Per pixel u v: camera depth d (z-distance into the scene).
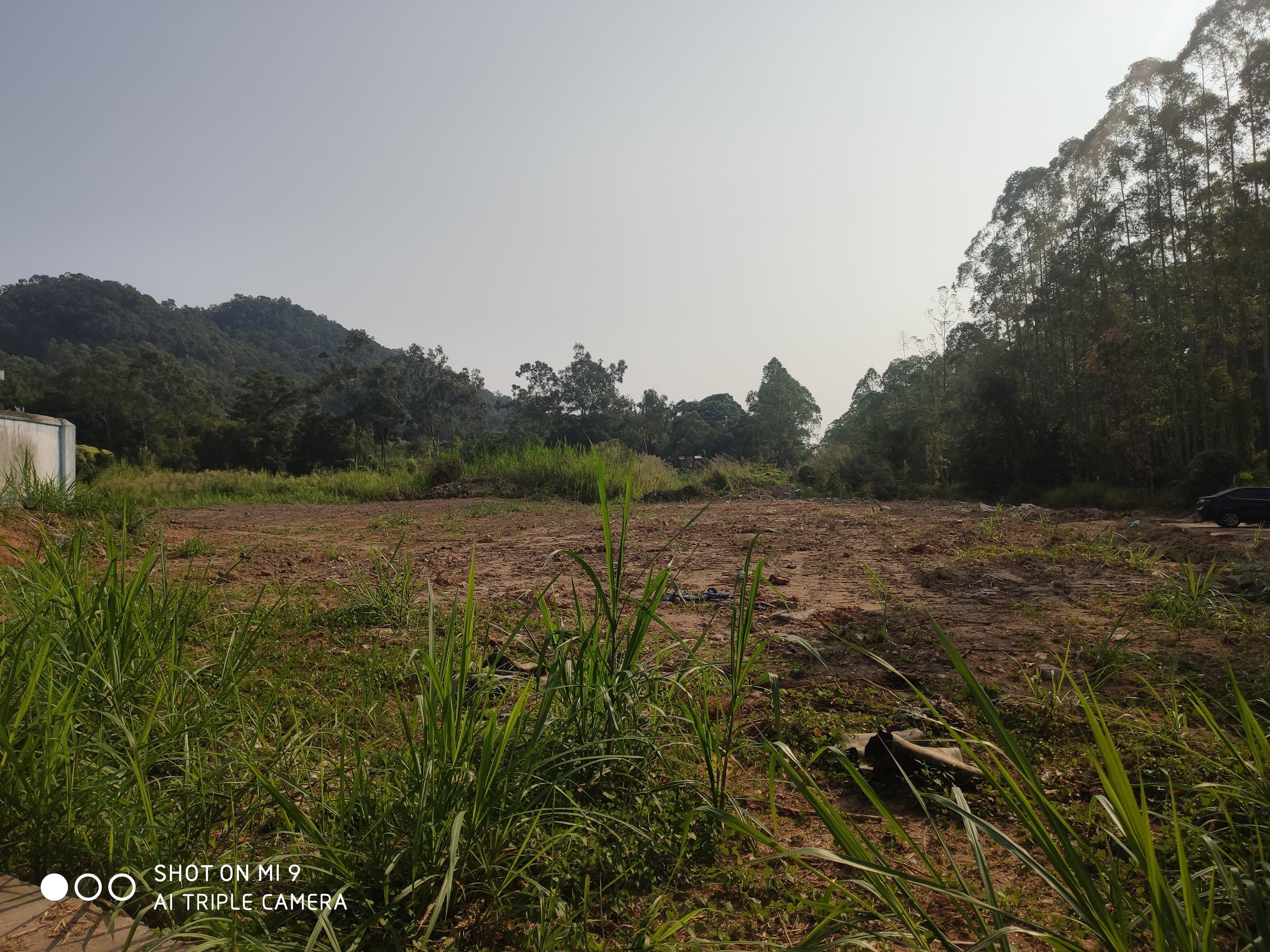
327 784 2.43
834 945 1.53
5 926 1.77
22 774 2.08
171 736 2.42
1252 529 15.72
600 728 2.53
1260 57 30.98
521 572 7.39
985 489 36.88
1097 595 6.07
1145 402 35.00
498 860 1.97
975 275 49.38
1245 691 3.39
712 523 12.56
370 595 5.34
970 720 3.24
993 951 1.53
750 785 2.68
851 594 6.39
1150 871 1.36
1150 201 37.66
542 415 90.25
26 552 3.27
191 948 1.58
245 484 24.22
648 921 1.82
